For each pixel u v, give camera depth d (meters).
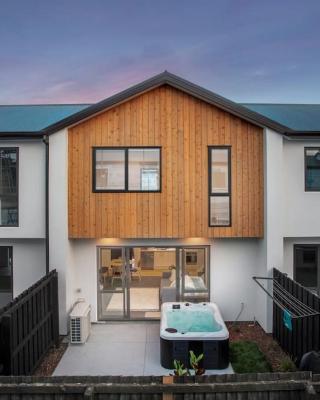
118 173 8.97
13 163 9.33
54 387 4.07
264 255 8.98
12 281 9.90
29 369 6.59
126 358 7.61
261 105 12.77
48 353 7.82
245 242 9.73
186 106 8.92
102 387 4.07
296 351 7.06
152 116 8.91
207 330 8.08
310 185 9.42
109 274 9.78
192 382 4.17
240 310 9.73
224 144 8.91
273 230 8.77
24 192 9.15
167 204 8.93
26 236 9.13
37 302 7.16
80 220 8.95
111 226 8.95
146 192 8.94
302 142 9.34
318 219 9.37
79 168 8.96
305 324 6.61
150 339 8.60
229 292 9.73
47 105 12.84
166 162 8.91
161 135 8.92
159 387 4.07
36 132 8.65
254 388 4.07
